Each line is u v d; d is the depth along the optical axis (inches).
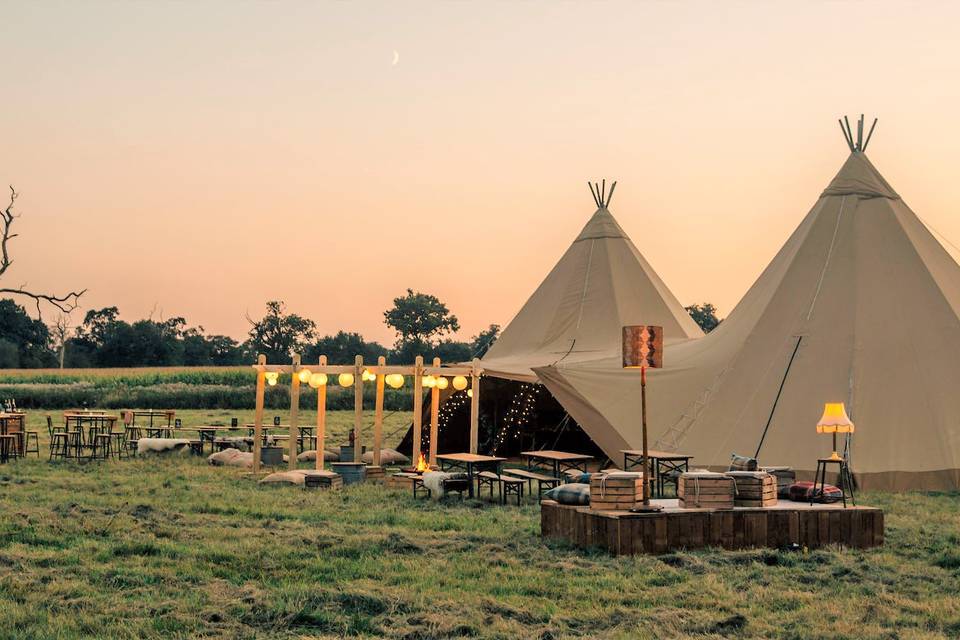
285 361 3363.7
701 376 665.0
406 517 471.2
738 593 320.2
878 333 628.7
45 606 295.4
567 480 590.9
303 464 739.4
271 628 277.6
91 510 474.3
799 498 423.5
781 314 659.4
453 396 808.3
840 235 677.3
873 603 309.9
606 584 329.1
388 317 3277.6
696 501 388.2
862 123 721.6
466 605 300.0
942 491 572.4
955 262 695.1
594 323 839.1
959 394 605.3
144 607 294.4
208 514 478.6
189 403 1517.0
